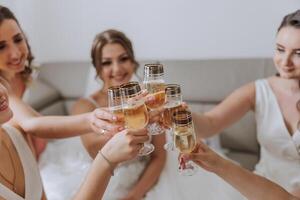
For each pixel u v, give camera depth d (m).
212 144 2.33
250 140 2.29
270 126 1.57
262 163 1.66
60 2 2.87
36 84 2.70
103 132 1.17
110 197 1.64
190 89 2.43
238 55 2.56
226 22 2.49
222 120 1.56
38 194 1.19
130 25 2.75
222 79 2.35
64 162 1.96
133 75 2.02
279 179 1.55
